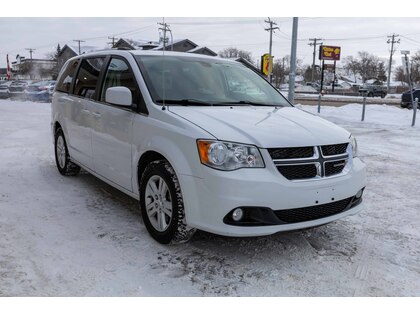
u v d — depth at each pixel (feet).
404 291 10.29
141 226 13.67
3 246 11.87
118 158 14.06
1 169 20.74
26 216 14.26
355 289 10.29
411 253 12.50
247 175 10.47
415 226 14.74
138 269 10.83
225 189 10.39
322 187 11.19
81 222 13.89
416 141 34.58
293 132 11.60
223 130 11.10
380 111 62.08
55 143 20.29
